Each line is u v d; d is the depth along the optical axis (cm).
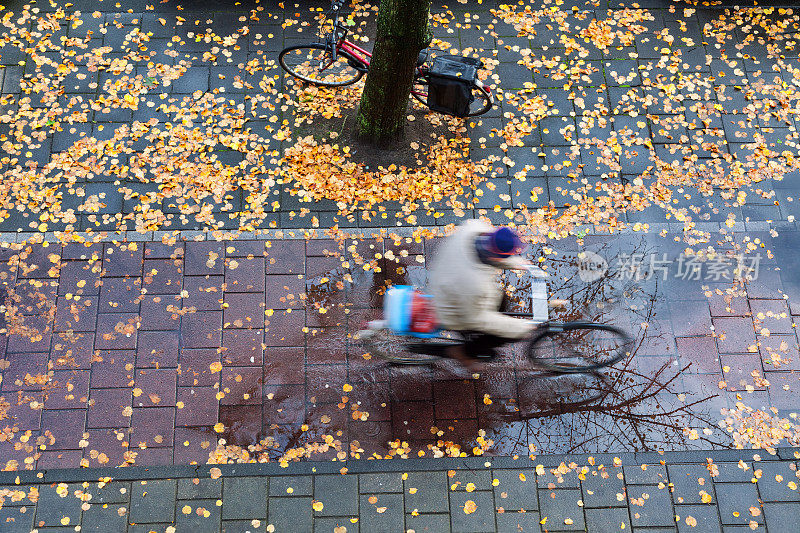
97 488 539
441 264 509
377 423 573
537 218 675
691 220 685
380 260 645
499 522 538
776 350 620
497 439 572
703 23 805
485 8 804
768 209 693
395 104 654
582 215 680
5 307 605
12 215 649
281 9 789
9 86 721
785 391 602
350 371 593
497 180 695
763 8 813
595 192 695
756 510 549
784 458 570
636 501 549
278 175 681
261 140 700
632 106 746
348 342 605
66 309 608
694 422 584
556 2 812
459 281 495
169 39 762
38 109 707
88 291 617
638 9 813
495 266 485
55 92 718
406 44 588
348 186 677
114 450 555
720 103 754
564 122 734
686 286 646
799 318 637
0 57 736
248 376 587
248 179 675
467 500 545
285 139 702
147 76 734
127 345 595
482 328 521
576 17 803
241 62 751
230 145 694
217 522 532
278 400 578
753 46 791
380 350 602
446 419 578
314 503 539
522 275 640
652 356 614
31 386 575
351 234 654
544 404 588
